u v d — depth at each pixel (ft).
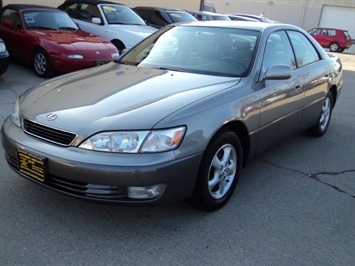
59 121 9.16
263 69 12.07
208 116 9.50
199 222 9.95
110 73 12.10
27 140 9.47
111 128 8.63
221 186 10.63
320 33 88.94
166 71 11.96
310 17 107.86
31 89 11.77
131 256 8.53
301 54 14.93
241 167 11.41
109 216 10.00
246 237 9.44
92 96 10.08
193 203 10.11
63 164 8.70
